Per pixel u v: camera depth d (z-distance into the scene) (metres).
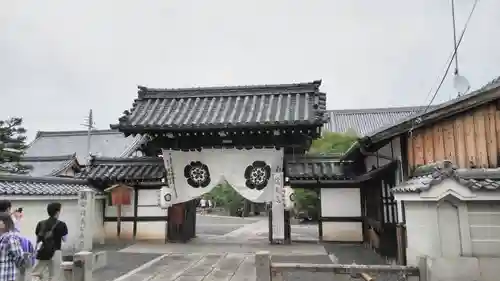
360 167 14.97
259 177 13.58
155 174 14.66
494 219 5.94
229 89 14.78
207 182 13.84
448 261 5.82
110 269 9.98
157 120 13.41
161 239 14.77
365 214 14.60
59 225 7.68
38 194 11.36
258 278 6.16
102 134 38.88
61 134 39.53
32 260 5.86
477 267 5.80
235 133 13.27
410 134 9.20
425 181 6.60
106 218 15.02
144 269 9.88
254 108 13.66
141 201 15.03
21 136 19.48
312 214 26.89
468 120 8.58
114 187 14.59
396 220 9.94
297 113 12.82
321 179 15.03
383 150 11.25
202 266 10.23
